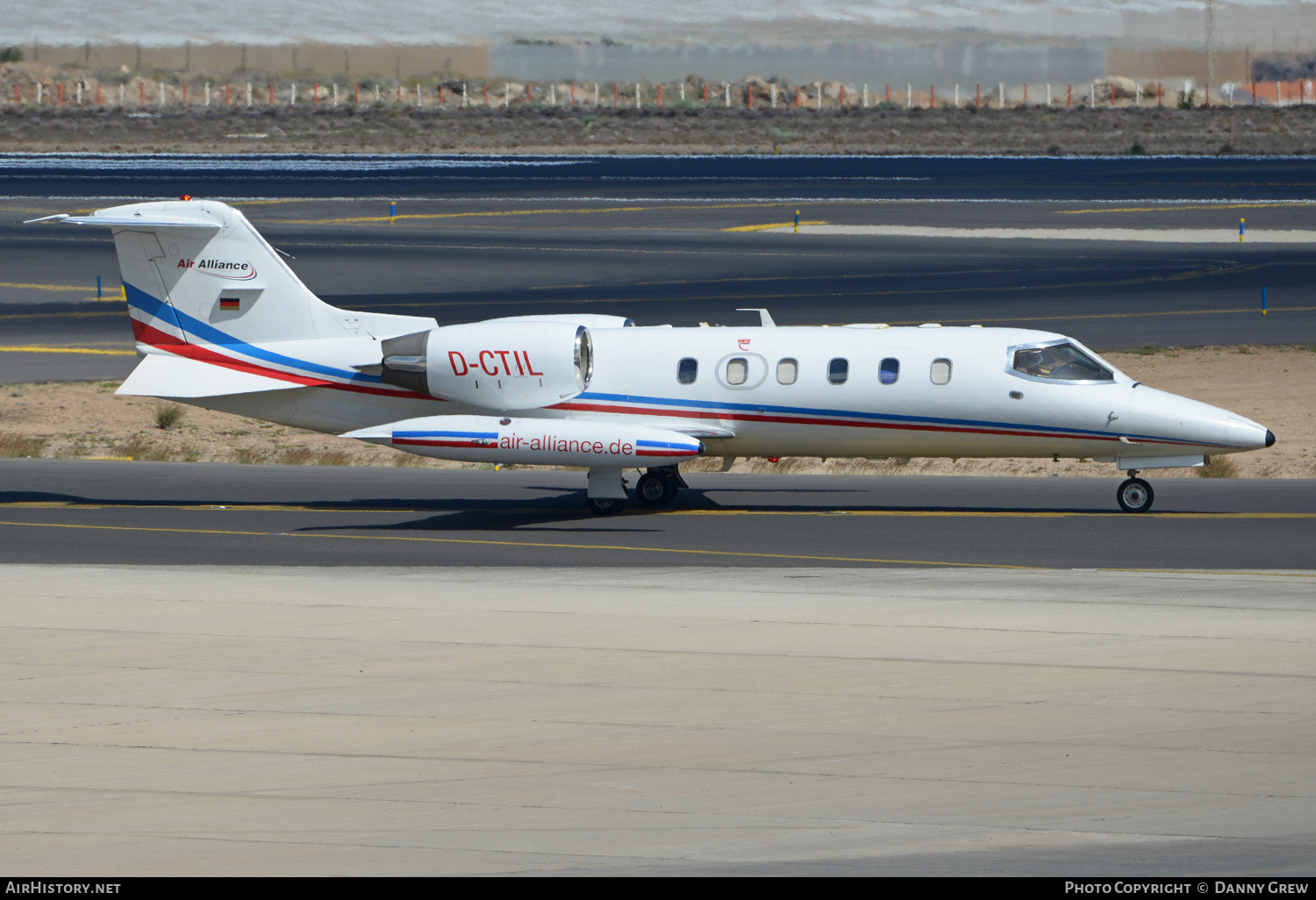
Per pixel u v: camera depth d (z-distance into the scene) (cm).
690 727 5038
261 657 6028
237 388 10019
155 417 14538
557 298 19612
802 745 4828
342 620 6712
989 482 11162
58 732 5047
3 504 10344
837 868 3653
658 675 5703
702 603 7062
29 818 4194
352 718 5178
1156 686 5462
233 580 7725
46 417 14362
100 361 16650
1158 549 8425
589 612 6856
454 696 5456
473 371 9738
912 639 6241
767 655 5997
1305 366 15525
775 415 9681
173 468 12094
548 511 10075
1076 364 9556
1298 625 6431
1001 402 9462
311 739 4956
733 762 4659
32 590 7431
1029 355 9525
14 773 4616
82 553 8544
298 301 10144
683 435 9362
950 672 5700
